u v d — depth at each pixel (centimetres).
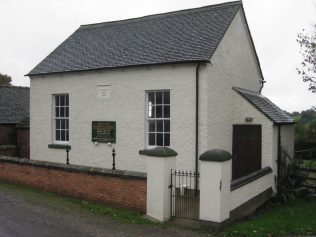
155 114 1211
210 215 769
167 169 827
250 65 1519
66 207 884
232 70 1305
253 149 1234
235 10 1314
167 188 827
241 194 929
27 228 711
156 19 1507
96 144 1317
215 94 1158
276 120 1209
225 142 1232
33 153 1515
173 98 1151
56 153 1439
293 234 823
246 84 1465
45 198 969
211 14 1359
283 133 1298
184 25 1359
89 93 1338
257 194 1064
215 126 1156
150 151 832
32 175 1105
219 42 1162
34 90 1507
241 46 1404
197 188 1091
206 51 1119
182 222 807
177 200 970
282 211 1073
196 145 1108
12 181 1170
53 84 1442
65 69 1385
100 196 935
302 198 1273
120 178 896
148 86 1199
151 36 1378
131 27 1533
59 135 1461
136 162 1226
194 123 1115
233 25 1316
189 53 1142
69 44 1619
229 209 819
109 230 732
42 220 771
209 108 1116
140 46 1330
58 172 1031
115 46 1416
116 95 1271
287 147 1348
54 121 1467
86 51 1478
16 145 1716
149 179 834
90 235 694
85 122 1349
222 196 768
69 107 1393
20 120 1794
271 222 902
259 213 1035
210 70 1121
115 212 855
